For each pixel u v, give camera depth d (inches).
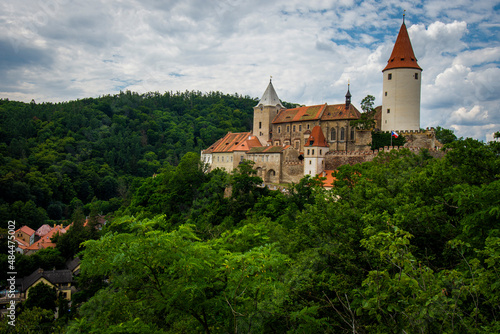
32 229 5290.4
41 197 6127.0
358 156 3722.9
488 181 1168.2
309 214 1450.5
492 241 707.4
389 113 3929.6
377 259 896.3
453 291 637.3
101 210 6619.1
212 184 3786.9
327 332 885.2
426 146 3636.8
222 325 915.4
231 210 3277.6
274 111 4970.5
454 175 1273.4
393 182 1664.6
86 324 920.9
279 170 4178.2
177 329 1035.3
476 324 620.4
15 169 6190.9
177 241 812.0
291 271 1029.8
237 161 4682.6
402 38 3907.5
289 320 929.5
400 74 3853.3
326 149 3946.9
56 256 3838.6
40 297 2696.9
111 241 788.0
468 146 1246.9
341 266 1159.0
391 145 3627.0
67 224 5718.5
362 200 1549.0
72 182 7066.9
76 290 3427.7
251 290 870.4
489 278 677.9
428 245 1139.3
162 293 832.3
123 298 916.0
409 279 663.8
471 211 987.3
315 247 1278.3
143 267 811.4
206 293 879.1
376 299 683.4
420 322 624.7
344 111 4301.2
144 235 833.5
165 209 3978.8
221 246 1170.6
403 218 1106.1
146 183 4751.5
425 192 1354.6
